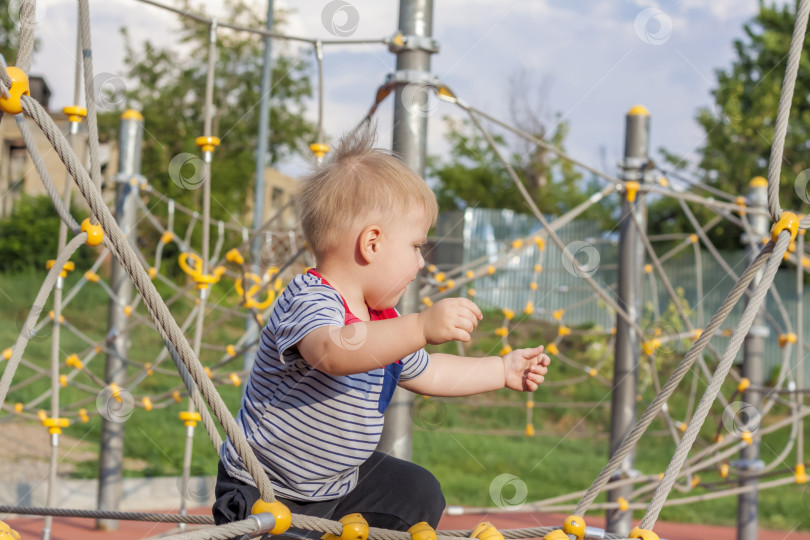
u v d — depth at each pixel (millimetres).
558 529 1284
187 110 11758
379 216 1316
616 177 2828
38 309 1571
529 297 10594
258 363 1327
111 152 9211
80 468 4047
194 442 4719
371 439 1348
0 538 1173
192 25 11711
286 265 2580
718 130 10281
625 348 2746
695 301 9898
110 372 3119
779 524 3998
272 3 5598
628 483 2643
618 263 2787
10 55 10938
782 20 10195
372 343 1132
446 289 2723
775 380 8750
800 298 3113
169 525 3162
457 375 1485
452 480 4617
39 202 10703
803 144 9930
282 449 1275
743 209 3025
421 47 2027
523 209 13227
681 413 6754
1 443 4398
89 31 1607
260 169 5898
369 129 1429
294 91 12461
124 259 1030
